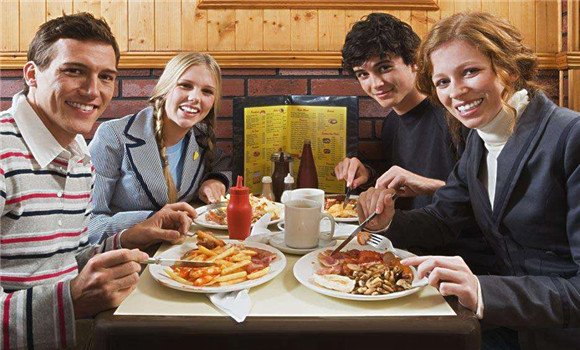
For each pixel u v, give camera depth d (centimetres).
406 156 209
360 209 149
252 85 257
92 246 141
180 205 155
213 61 198
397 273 109
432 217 151
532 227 121
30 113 117
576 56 247
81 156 134
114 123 190
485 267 171
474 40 117
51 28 117
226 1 251
